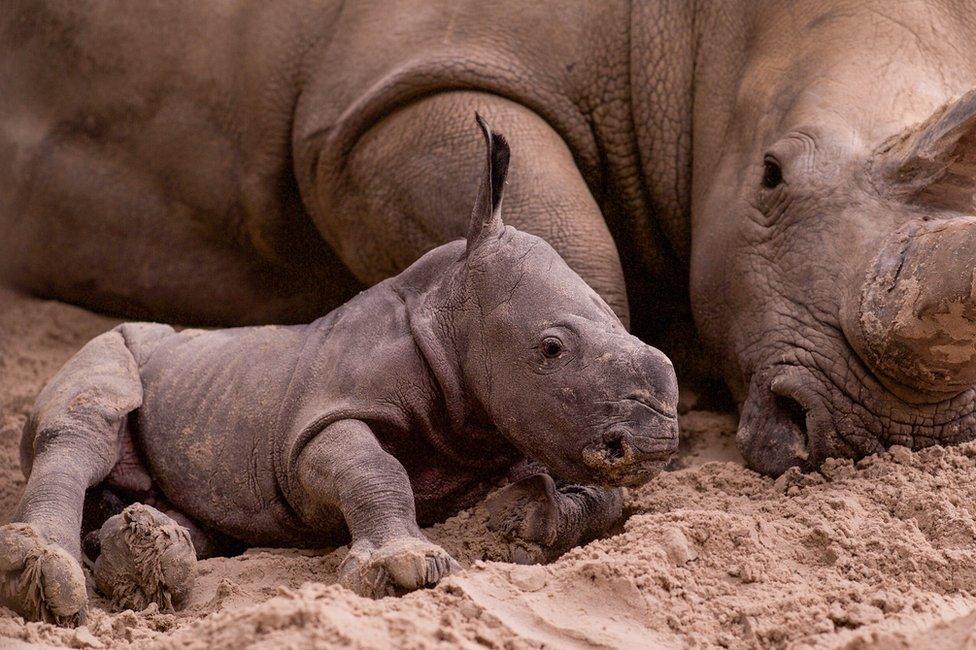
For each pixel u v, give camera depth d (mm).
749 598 9188
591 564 8992
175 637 8109
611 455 9797
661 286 15719
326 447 10305
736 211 12977
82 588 9188
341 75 15078
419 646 7691
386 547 9336
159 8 16172
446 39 14617
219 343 11570
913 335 10688
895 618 8680
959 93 12586
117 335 11883
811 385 11719
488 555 10539
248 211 16344
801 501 11070
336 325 11211
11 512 12070
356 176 14883
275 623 7738
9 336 17125
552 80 14602
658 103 14477
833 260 11836
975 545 10156
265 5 15625
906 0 13078
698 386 15055
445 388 10523
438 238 14281
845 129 12203
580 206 13812
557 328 10062
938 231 10688
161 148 16562
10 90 17109
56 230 17391
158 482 11195
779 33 13594
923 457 11453
